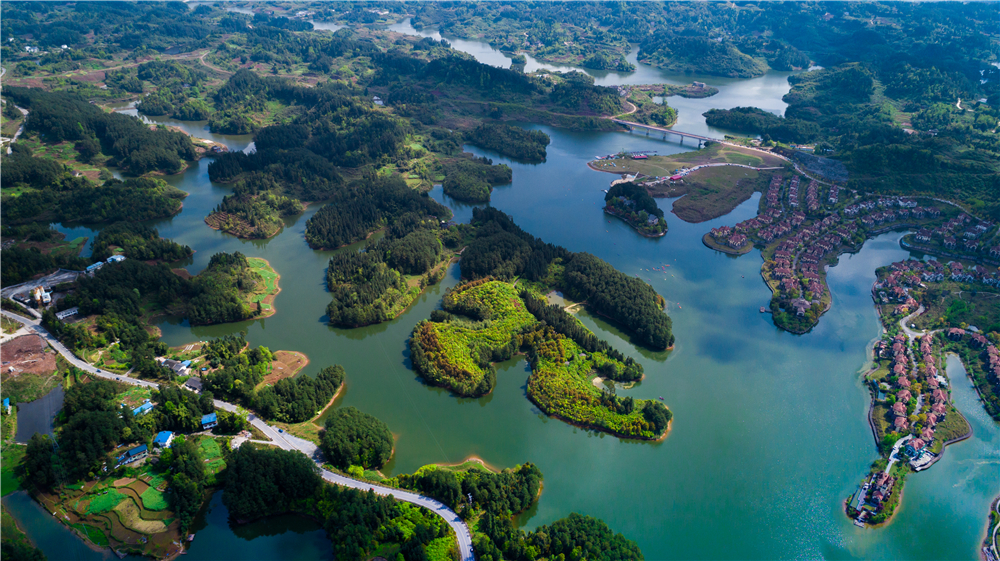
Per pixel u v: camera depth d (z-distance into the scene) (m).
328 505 167.75
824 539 171.00
